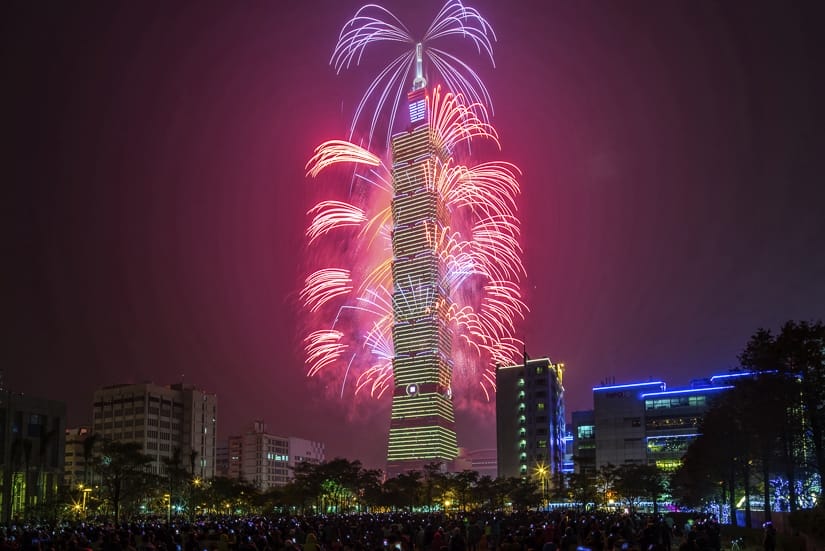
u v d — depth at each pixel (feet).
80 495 552.41
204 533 221.87
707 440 349.41
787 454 254.68
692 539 142.51
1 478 561.43
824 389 234.99
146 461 478.59
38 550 165.68
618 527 204.03
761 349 260.62
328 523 289.94
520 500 650.43
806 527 204.03
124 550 143.33
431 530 209.26
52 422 630.33
